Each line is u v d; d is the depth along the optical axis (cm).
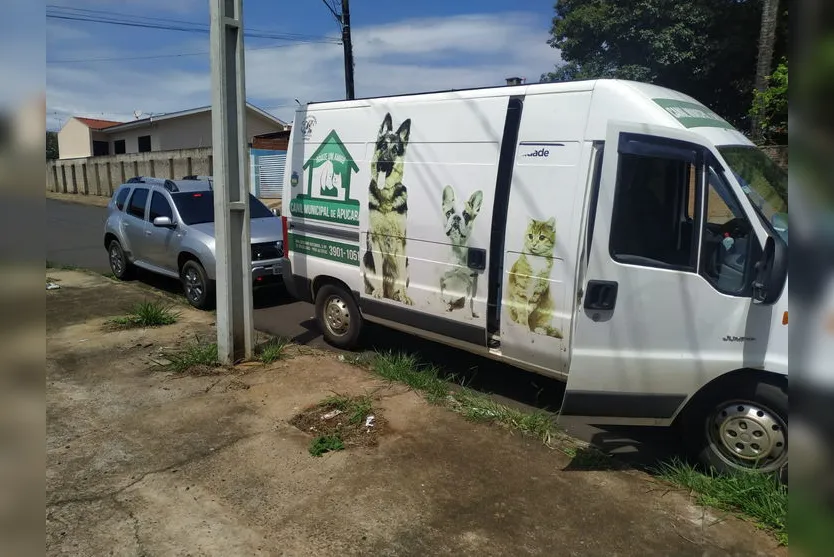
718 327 376
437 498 372
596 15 1964
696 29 1878
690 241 390
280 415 487
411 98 550
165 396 523
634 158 386
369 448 433
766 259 357
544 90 459
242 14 559
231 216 579
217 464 409
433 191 530
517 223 471
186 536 331
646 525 348
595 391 390
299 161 671
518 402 546
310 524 344
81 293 931
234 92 568
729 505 364
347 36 1739
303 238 675
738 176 381
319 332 764
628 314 382
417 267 550
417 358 648
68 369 587
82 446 432
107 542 324
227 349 588
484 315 503
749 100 1991
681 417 411
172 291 1002
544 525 347
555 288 451
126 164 3066
